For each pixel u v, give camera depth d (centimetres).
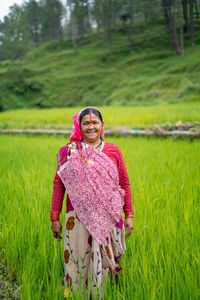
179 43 5141
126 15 5700
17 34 5381
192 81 3409
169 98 3108
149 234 274
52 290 211
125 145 783
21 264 253
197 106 1522
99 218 200
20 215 322
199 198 370
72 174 202
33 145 900
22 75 5266
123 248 220
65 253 209
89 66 5500
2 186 439
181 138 926
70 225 206
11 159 655
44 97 4875
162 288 206
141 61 5038
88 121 207
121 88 4147
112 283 225
